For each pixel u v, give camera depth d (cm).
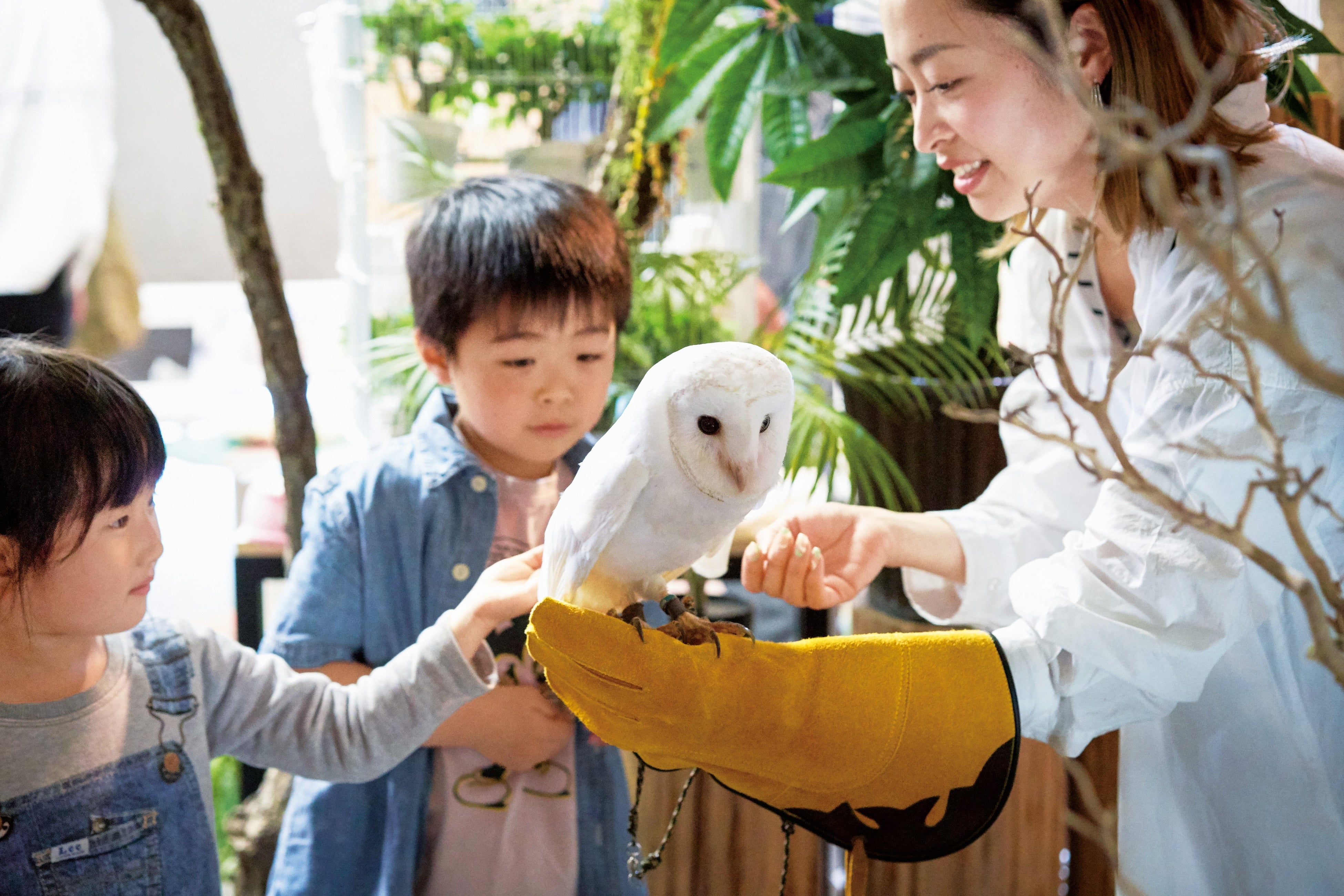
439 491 105
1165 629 71
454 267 100
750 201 179
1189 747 88
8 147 263
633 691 67
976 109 80
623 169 153
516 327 99
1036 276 112
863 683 70
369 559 104
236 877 142
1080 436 107
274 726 90
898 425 131
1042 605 73
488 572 93
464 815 103
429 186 162
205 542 258
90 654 83
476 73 165
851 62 125
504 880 102
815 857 128
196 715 87
